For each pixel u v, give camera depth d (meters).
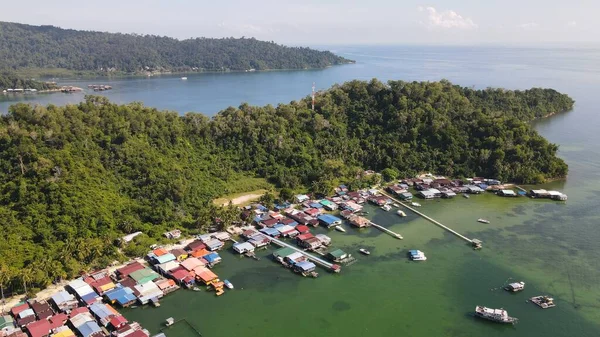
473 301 107.62
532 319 100.56
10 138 144.00
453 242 138.00
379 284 115.19
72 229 124.94
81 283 109.88
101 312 99.56
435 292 111.50
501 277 117.88
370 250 133.38
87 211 130.88
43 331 92.38
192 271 117.56
